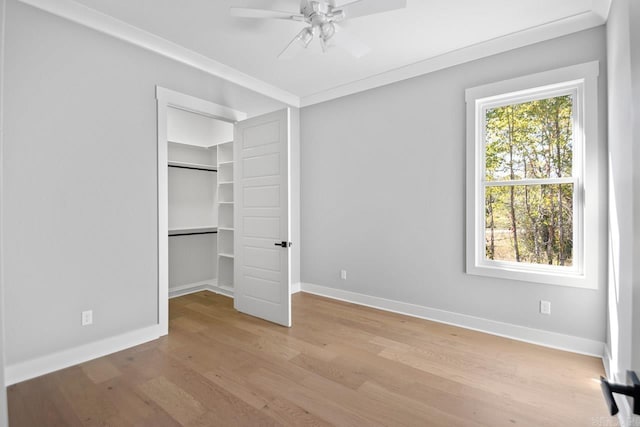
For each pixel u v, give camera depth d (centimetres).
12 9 209
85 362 239
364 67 336
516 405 188
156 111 284
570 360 241
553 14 244
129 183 267
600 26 240
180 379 216
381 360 243
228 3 231
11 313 210
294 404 190
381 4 200
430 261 328
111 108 255
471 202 299
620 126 189
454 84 310
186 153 458
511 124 288
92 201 246
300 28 261
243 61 321
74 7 231
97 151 248
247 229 348
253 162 340
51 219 226
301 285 445
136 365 234
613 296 214
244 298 352
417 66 328
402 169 346
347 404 190
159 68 286
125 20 251
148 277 279
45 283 223
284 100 409
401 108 345
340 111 397
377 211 366
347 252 394
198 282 468
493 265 296
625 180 178
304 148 437
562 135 266
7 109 207
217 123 477
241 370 228
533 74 266
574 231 260
